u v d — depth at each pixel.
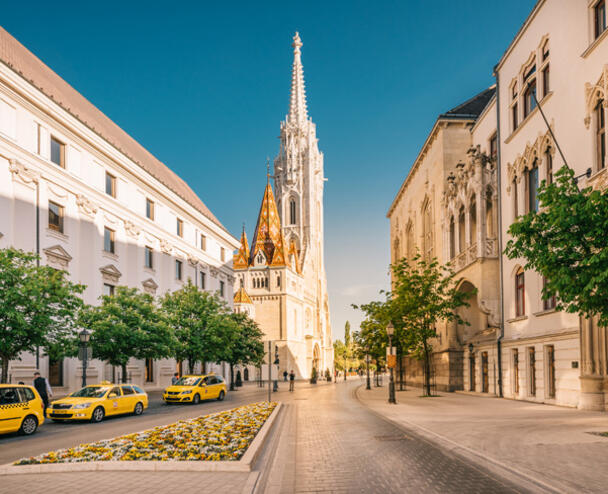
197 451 11.10
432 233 46.28
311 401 32.53
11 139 28.11
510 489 8.09
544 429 14.49
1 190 27.44
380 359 61.19
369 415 21.30
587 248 12.52
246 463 9.67
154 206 45.00
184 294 41.34
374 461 10.70
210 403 31.97
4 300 20.56
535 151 27.02
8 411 15.97
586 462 9.71
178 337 39.12
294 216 143.50
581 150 22.42
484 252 31.89
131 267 40.28
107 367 35.94
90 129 34.59
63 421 21.20
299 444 13.49
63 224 32.53
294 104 147.00
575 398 22.16
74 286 23.39
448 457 10.89
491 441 12.53
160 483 8.62
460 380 39.25
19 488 8.44
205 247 56.59
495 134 35.84
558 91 24.59
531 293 27.06
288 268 120.44
